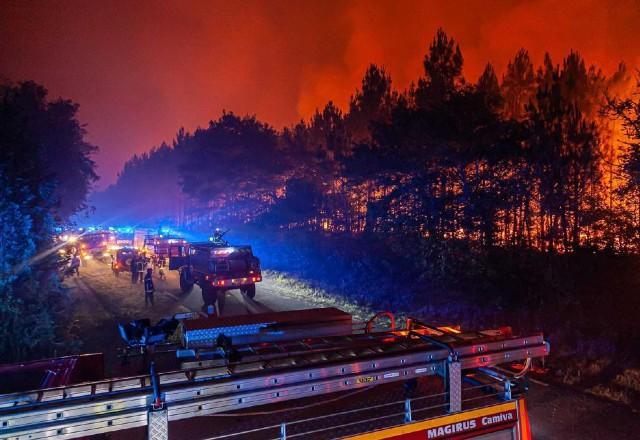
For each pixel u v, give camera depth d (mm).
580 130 20688
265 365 3461
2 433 2469
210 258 17594
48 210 13242
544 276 14773
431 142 20797
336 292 18844
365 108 47625
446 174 21406
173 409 2768
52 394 2857
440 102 22344
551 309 13266
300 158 47188
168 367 4520
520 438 3662
